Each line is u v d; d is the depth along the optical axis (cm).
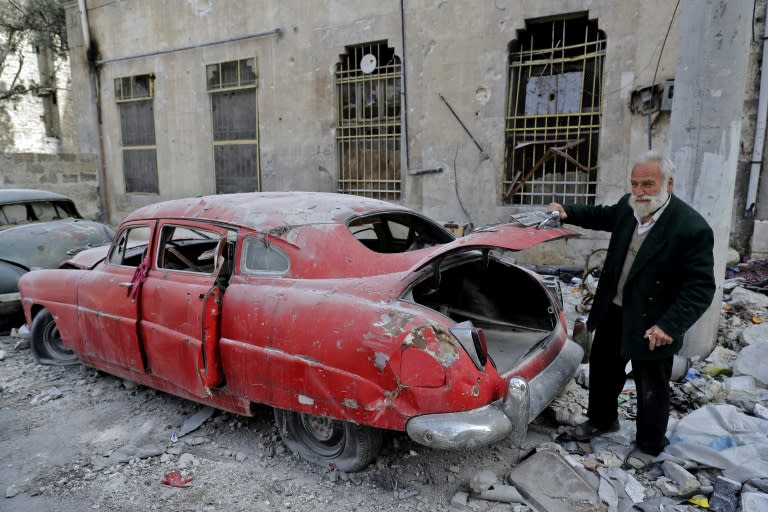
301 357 264
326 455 293
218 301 304
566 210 303
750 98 652
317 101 922
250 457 309
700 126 395
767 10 627
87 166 1185
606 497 254
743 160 668
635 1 651
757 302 531
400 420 239
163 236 355
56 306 421
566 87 724
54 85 2073
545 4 708
